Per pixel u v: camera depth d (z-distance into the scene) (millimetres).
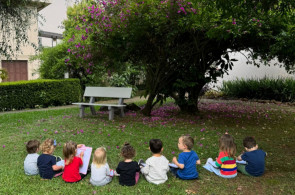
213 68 8234
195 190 3350
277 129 6754
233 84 13844
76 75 14180
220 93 14156
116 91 7992
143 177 3740
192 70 7621
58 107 12312
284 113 9000
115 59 8000
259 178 3729
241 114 8742
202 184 3521
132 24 6883
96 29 7359
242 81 13602
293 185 3494
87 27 7473
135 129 6289
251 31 6266
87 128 6285
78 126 6508
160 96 8312
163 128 6477
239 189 3355
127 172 3445
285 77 12641
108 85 15125
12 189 3299
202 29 6379
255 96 12844
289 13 5633
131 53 8125
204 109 9711
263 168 3787
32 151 3869
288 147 5246
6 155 4633
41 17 8195
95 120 7238
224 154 3730
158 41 7531
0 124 7238
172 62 7797
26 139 5477
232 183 3559
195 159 3688
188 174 3617
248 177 3770
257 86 12617
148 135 5809
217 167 3840
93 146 5023
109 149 4840
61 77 13969
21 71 16609
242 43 7641
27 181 3549
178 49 7586
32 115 8758
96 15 7156
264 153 3881
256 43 7465
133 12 6758
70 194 3211
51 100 12523
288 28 6137
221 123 7293
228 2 4070
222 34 5605
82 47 8070
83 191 3291
